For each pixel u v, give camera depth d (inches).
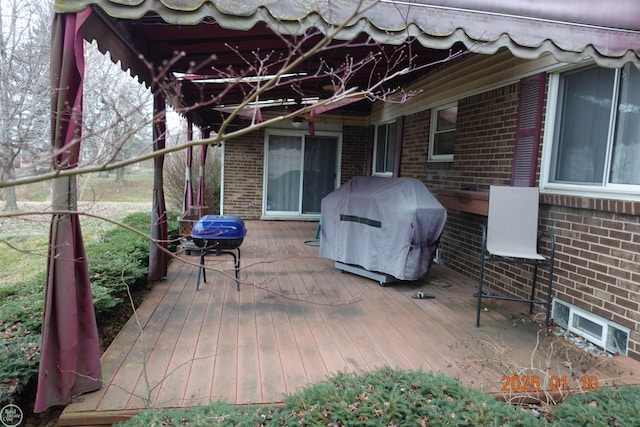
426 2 99.9
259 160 368.2
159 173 170.9
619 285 117.8
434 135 234.1
